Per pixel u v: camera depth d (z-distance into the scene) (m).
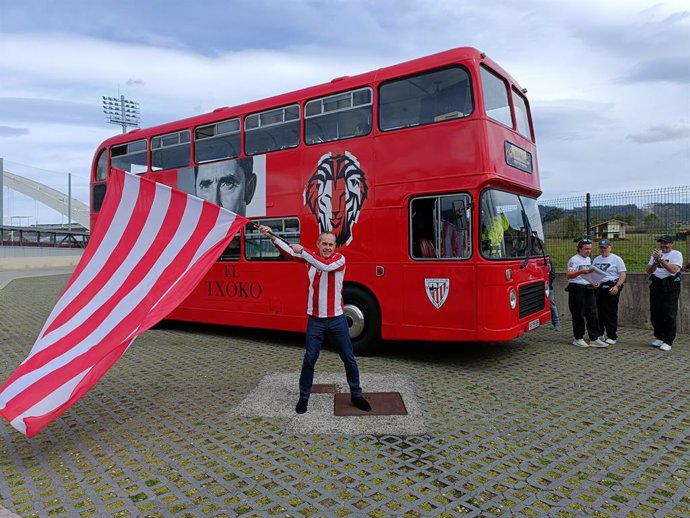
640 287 10.26
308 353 5.22
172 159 10.18
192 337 9.93
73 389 4.45
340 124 7.95
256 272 9.03
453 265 6.89
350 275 7.79
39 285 22.52
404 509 3.47
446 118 6.98
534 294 7.84
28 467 4.21
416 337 7.20
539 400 5.73
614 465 4.12
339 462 4.19
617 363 7.44
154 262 5.57
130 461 4.28
